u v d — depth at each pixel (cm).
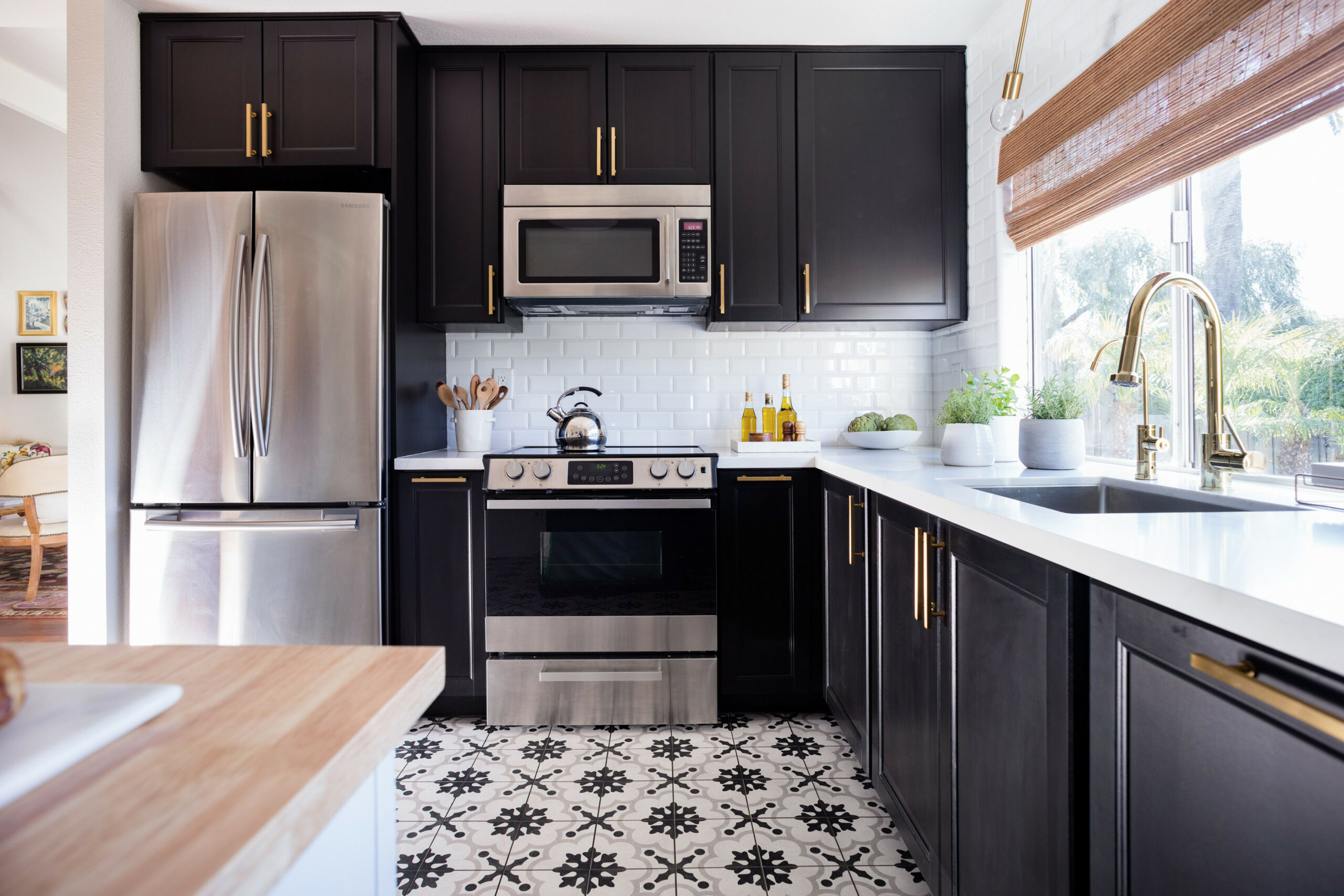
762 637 258
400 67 260
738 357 319
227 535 241
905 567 164
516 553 251
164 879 30
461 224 277
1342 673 53
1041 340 251
